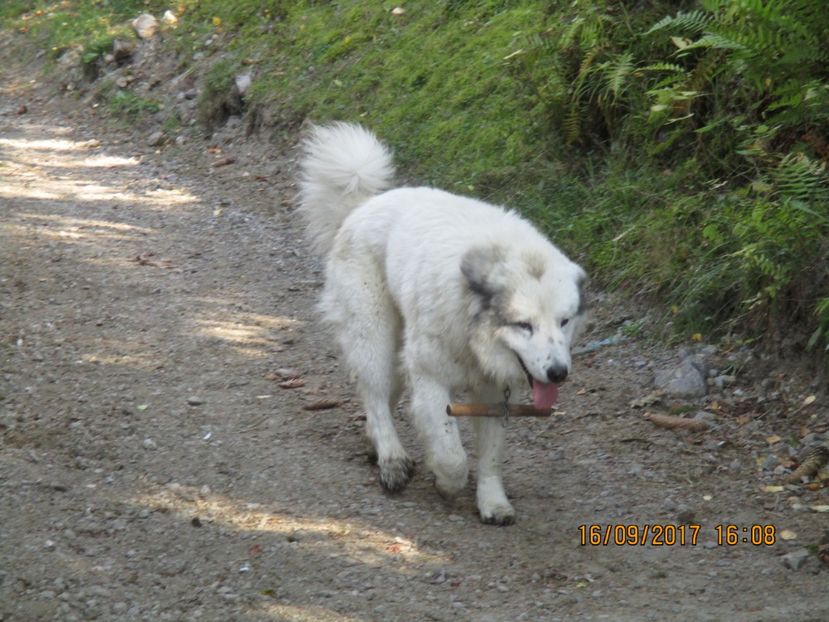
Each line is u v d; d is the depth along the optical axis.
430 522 7.06
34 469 7.52
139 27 21.50
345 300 7.86
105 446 8.00
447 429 7.08
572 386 9.29
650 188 11.17
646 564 6.55
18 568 6.23
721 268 9.59
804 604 5.97
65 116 20.06
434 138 14.03
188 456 7.90
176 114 18.55
